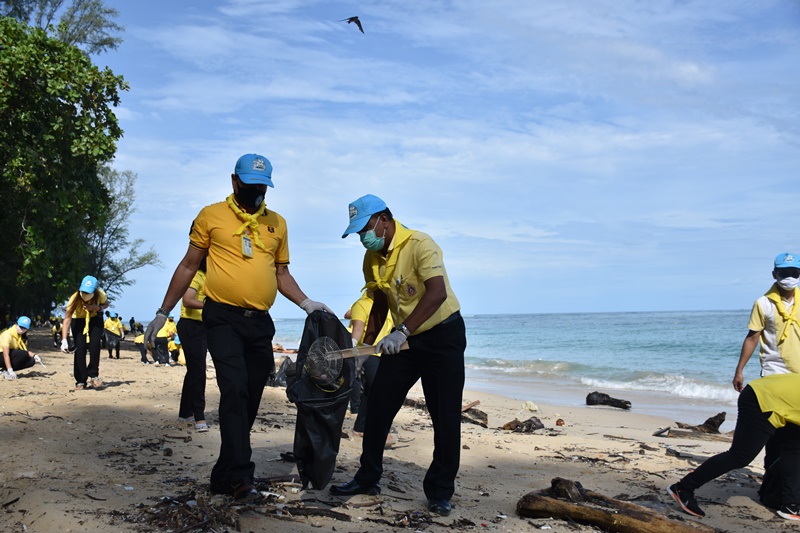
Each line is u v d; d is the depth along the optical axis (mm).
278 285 4777
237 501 4305
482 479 6172
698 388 18922
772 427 5062
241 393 4395
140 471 5043
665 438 9914
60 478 4684
